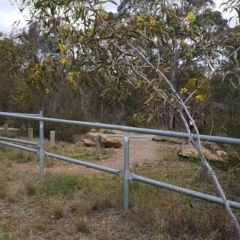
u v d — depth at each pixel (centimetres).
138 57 292
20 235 407
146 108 283
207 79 279
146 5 299
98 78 301
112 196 514
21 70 367
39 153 664
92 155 1066
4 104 1762
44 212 476
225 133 620
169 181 613
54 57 323
